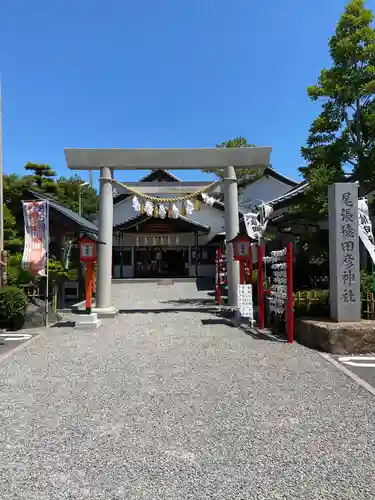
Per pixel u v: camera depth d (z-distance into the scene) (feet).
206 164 40.22
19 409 14.62
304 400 15.23
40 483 9.80
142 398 15.58
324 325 23.70
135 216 89.81
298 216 41.75
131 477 10.02
